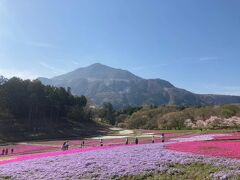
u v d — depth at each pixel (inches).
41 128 5551.2
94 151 1652.3
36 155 1796.3
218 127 4426.7
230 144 1574.8
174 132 4124.0
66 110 7298.2
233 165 1071.0
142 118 6555.1
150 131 5049.2
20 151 2805.1
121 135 4776.1
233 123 4448.8
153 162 1178.0
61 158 1444.4
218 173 980.6
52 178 1063.0
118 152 1507.1
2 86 5969.5
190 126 4901.6
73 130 5920.3
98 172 1087.6
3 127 5004.9
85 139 4192.9
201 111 5123.0
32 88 6240.2
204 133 3233.3
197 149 1427.2
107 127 7249.0
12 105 5871.1
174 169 1071.6
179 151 1405.0
